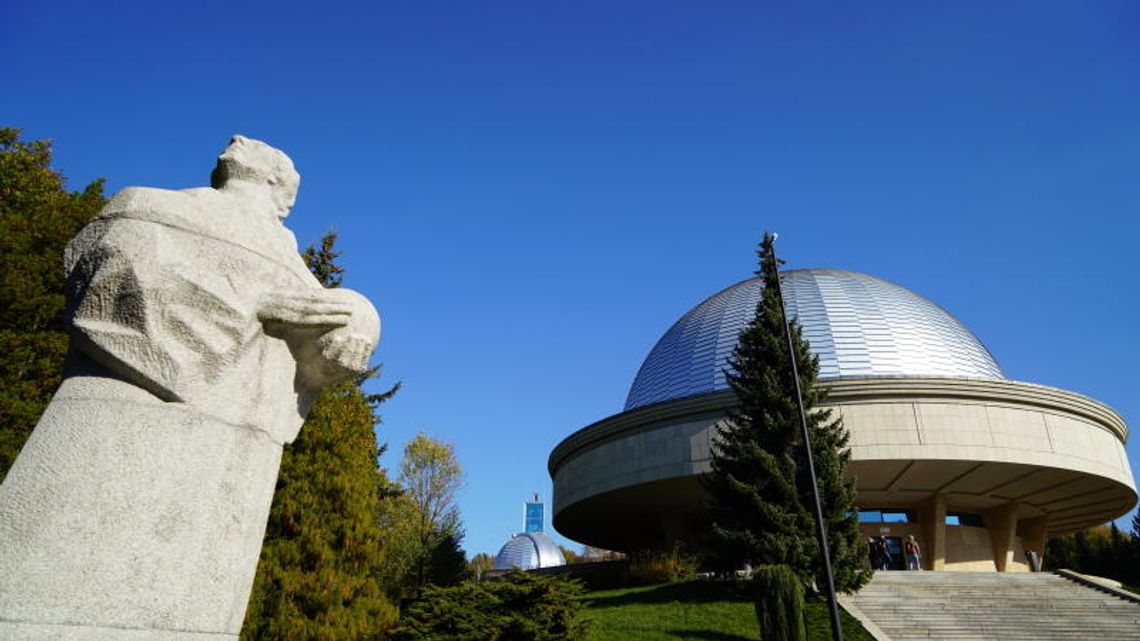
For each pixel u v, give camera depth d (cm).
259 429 295
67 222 1423
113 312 267
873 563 3303
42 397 1288
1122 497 3434
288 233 344
